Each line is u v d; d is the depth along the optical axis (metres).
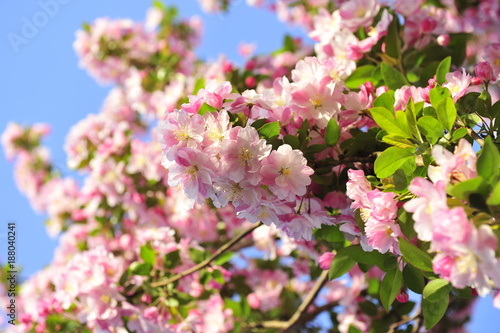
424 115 0.93
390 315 1.33
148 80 1.87
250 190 0.91
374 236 0.90
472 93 0.96
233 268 1.70
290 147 0.91
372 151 1.00
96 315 1.19
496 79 1.03
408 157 0.92
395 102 0.99
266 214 0.94
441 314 0.89
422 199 0.81
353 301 1.43
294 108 0.98
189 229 1.68
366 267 1.05
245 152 0.90
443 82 1.00
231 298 1.67
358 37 1.15
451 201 0.81
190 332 1.27
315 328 1.57
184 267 1.31
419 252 0.87
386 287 0.95
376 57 1.14
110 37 2.03
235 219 1.67
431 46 1.18
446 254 0.79
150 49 2.02
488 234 0.78
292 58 1.71
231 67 1.54
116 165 1.68
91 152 1.77
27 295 1.67
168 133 0.91
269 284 1.70
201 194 0.91
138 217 1.79
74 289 1.21
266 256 1.35
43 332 1.26
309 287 1.74
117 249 1.75
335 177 1.01
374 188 0.93
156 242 1.30
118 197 1.70
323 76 0.98
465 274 0.78
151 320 1.21
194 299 1.30
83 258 1.23
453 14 1.46
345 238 1.04
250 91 0.95
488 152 0.81
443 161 0.82
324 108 0.98
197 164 0.90
